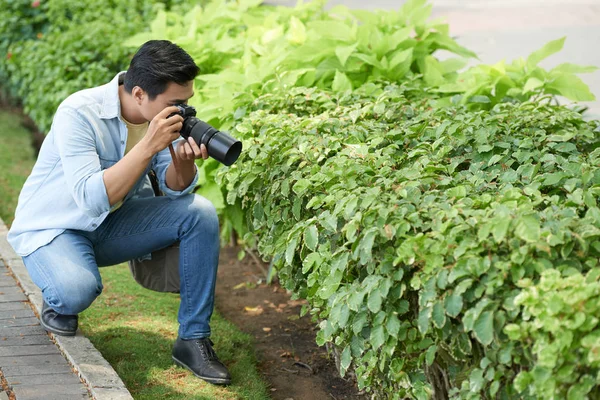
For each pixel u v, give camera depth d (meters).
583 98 5.04
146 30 7.76
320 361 4.38
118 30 7.64
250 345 4.48
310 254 3.18
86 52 7.50
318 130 4.02
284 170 3.70
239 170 3.96
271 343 4.62
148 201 4.03
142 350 4.18
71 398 3.47
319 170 3.53
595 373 2.30
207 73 5.88
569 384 2.32
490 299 2.52
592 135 4.04
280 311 5.10
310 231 3.13
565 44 11.62
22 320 4.27
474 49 11.54
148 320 4.59
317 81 5.42
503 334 2.49
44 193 3.88
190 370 3.99
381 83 5.13
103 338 4.30
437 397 2.95
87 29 7.67
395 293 2.81
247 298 5.33
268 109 4.57
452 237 2.65
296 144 3.85
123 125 3.81
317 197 3.26
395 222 2.83
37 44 8.02
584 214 3.12
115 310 4.70
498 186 3.45
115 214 4.01
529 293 2.36
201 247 3.93
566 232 2.58
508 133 3.96
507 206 2.79
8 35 9.09
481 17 14.23
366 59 5.22
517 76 5.24
